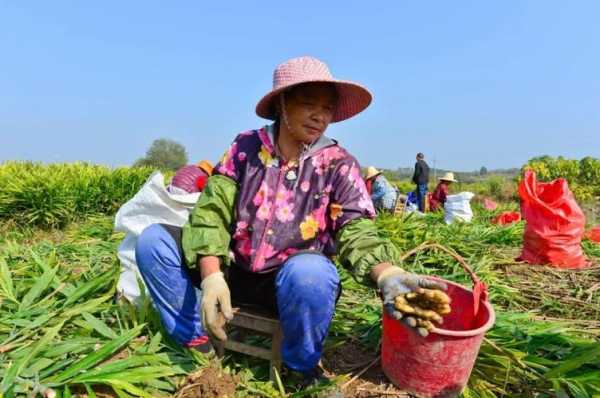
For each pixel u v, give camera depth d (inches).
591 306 134.8
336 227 78.2
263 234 77.5
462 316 86.6
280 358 82.4
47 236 303.3
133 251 103.2
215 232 75.9
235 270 82.7
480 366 87.4
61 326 85.7
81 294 99.3
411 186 896.3
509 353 84.6
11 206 320.8
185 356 84.7
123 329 89.9
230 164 80.3
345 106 83.9
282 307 74.2
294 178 78.0
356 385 82.7
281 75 74.5
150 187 102.2
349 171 78.2
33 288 101.0
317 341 76.8
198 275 82.1
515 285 156.1
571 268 175.8
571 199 179.0
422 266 159.0
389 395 79.2
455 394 77.7
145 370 77.4
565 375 82.0
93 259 149.3
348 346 98.3
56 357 80.6
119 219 104.7
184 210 104.4
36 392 70.3
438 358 73.7
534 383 83.0
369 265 73.7
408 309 66.2
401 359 77.9
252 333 95.7
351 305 123.9
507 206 499.5
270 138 79.3
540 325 104.3
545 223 178.2
